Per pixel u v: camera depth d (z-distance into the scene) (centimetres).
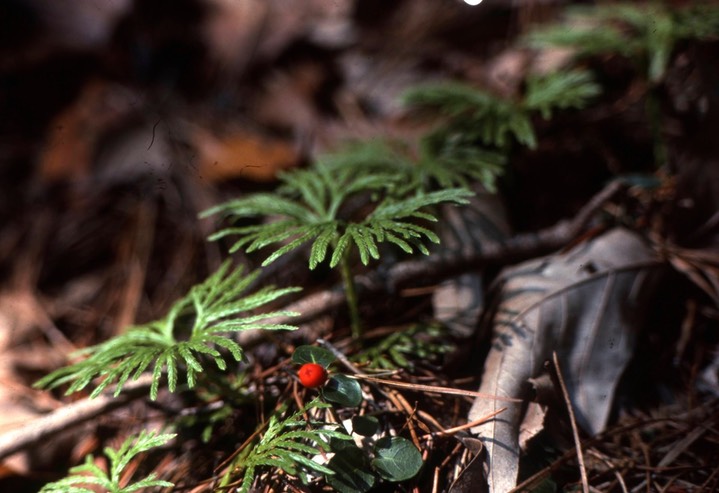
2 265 62
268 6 78
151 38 77
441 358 48
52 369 54
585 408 47
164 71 76
